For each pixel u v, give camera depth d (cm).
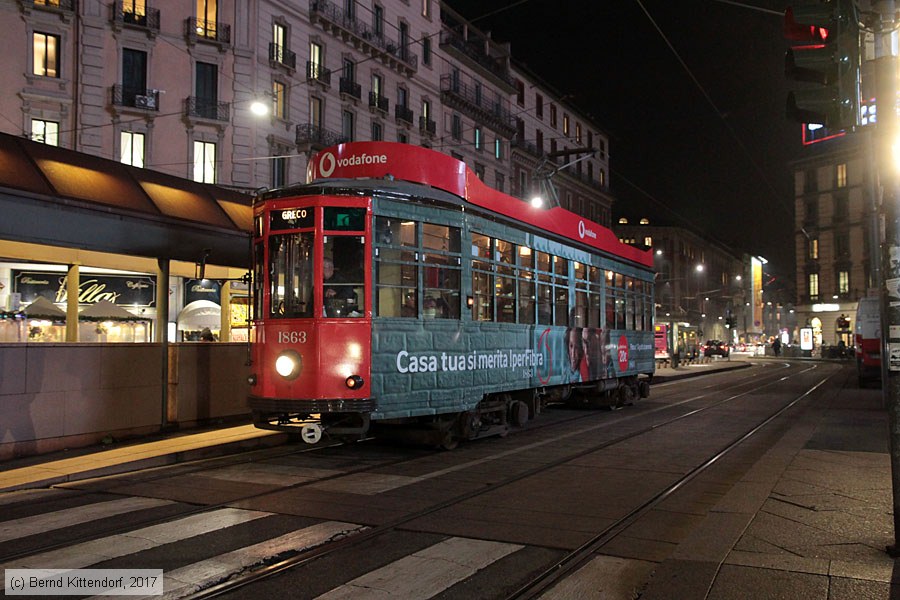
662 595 451
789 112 593
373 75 3878
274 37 3244
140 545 600
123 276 2541
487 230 1186
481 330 1157
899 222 525
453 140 4531
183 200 1360
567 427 1439
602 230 1720
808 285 7050
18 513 716
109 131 2772
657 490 828
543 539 626
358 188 977
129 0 2848
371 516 702
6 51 2577
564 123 6106
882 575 481
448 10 4572
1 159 1069
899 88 529
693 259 9212
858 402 1859
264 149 3158
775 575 483
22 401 1022
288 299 967
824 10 550
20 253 1301
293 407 942
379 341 973
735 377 3541
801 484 779
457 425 1136
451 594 491
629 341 1877
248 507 739
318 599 482
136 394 1202
